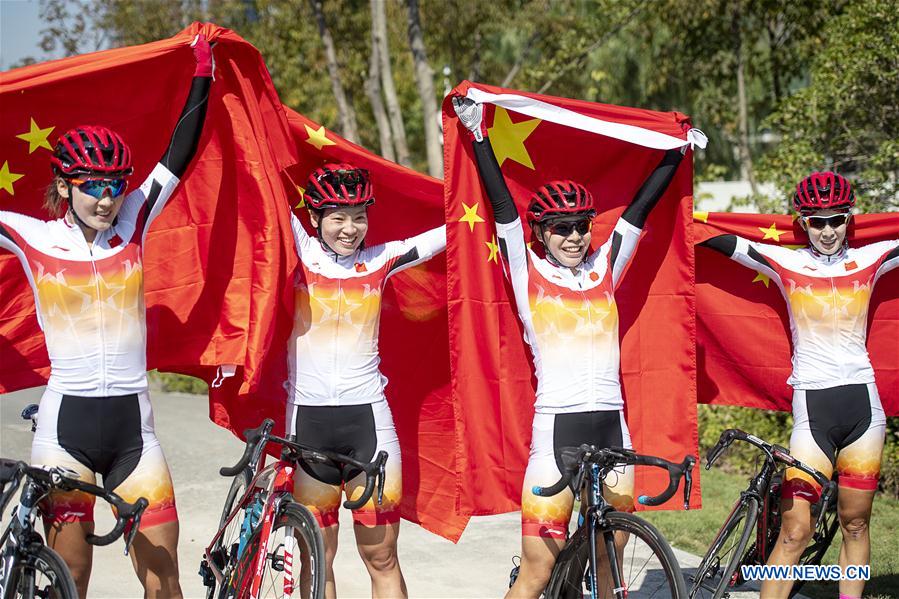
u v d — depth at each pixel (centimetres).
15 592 376
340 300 438
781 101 1012
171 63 438
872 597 536
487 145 440
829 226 477
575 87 1758
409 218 498
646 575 507
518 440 474
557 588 435
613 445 439
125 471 400
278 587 415
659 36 1673
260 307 429
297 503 409
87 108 439
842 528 485
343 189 429
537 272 443
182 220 459
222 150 451
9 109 425
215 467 891
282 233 432
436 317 505
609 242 458
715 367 546
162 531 401
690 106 1788
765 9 1336
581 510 434
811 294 478
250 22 1828
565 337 437
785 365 530
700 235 519
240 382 479
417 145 2286
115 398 396
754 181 1337
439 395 507
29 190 439
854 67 870
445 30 1681
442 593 548
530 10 1623
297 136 471
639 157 489
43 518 397
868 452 475
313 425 437
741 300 534
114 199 389
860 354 479
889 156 834
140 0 1689
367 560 442
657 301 492
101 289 395
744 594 537
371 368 445
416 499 507
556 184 439
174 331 462
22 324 441
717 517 732
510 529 687
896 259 488
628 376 490
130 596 530
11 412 1174
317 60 1733
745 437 455
